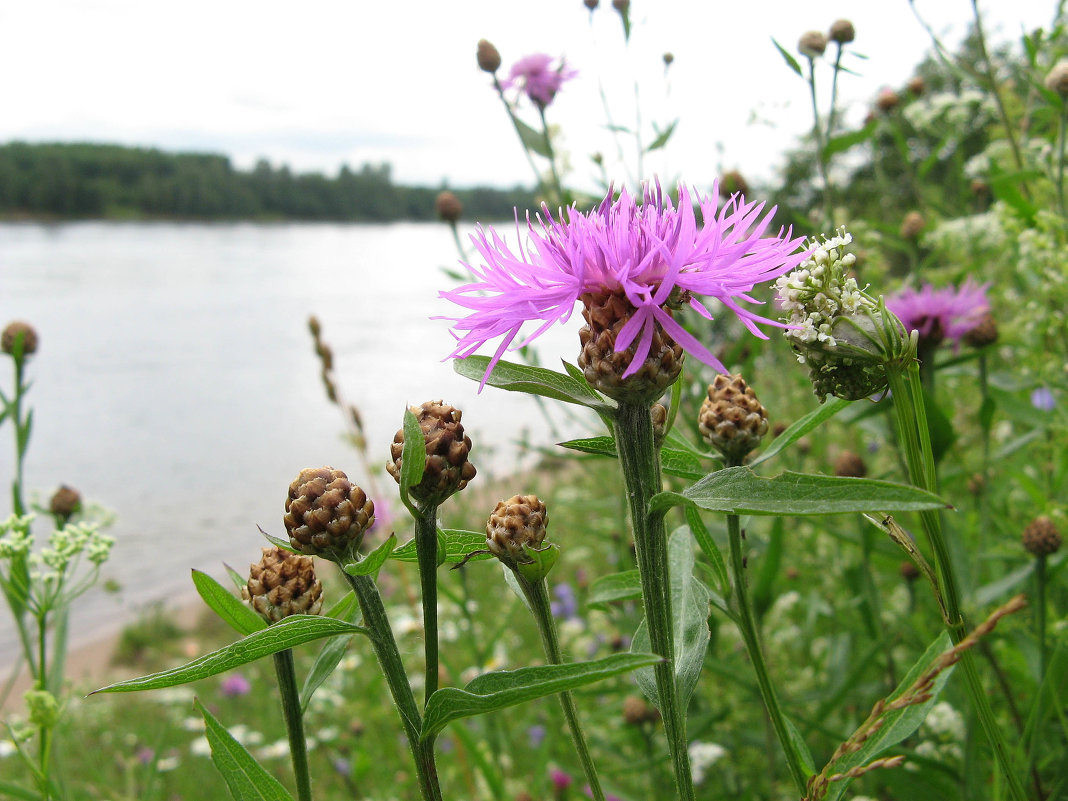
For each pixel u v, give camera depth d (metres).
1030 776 0.22
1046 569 0.24
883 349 0.13
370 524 0.14
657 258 0.13
